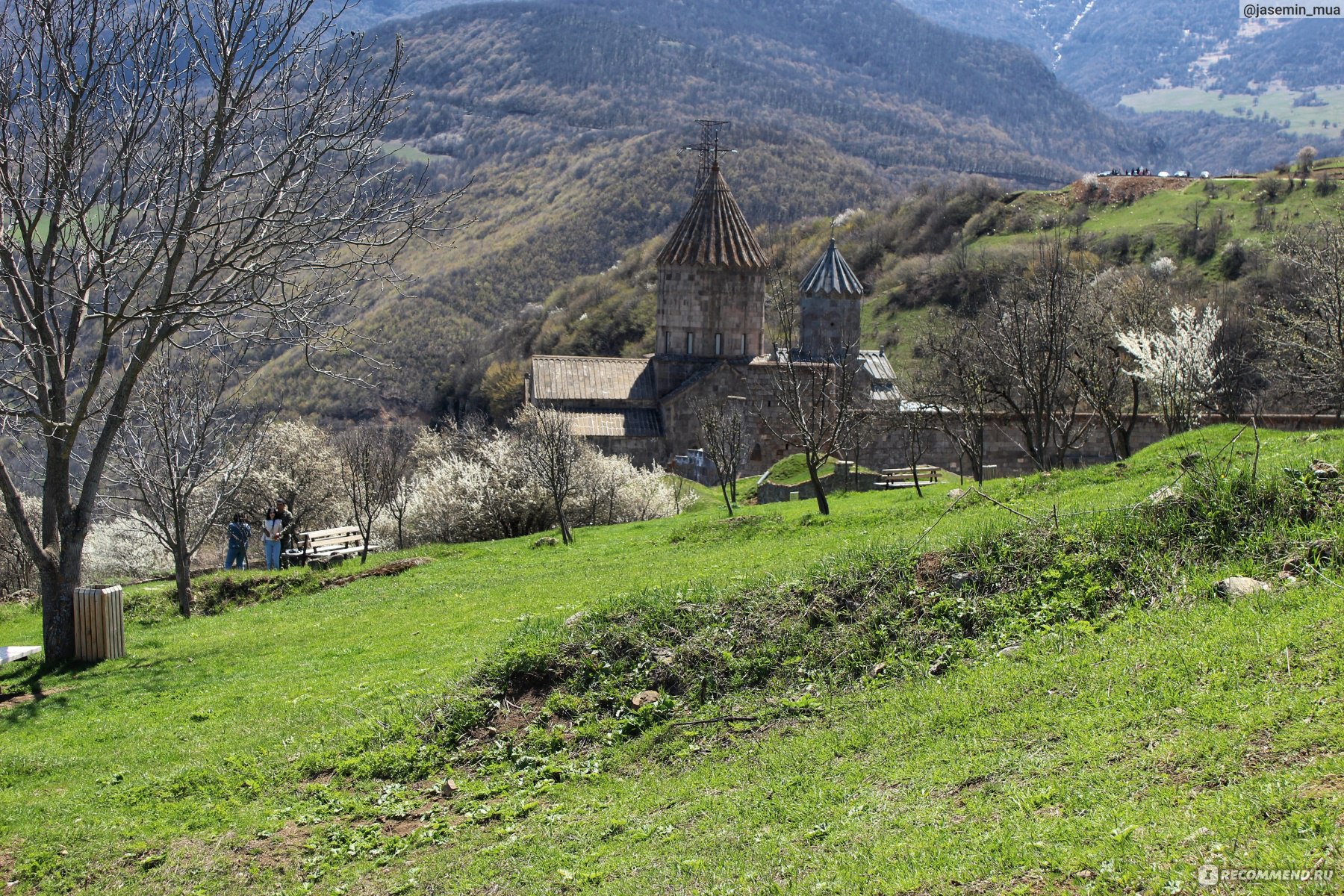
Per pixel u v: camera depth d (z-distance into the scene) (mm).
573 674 10883
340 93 15688
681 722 9812
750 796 7918
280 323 15562
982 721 7941
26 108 15141
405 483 39219
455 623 15656
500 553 24531
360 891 8016
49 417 15742
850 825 6918
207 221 15820
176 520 20922
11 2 14102
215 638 17469
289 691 13000
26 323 15328
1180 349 24484
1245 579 9109
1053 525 11141
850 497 26672
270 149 16016
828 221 114562
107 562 34625
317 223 15031
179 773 10609
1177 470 14812
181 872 8734
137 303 19125
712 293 52688
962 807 6691
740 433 37000
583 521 33500
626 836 7891
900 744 8070
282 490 35656
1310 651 7172
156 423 20719
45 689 14688
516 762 9906
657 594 11898
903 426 32719
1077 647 8906
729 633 10805
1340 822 5191
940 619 10297
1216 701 6895
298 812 9609
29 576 33125
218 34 14383
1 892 8695
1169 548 10211
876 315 81000
